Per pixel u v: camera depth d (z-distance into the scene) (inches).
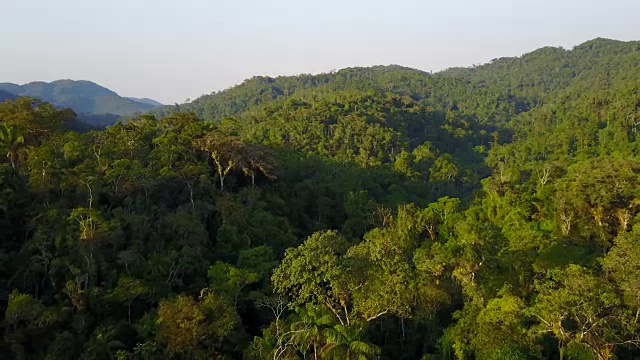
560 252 1120.8
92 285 1096.8
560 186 1652.3
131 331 1064.8
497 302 944.9
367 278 981.2
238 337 1048.2
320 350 915.4
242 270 1186.0
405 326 1212.5
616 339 890.7
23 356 975.6
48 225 1165.1
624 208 1491.1
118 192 1407.5
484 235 1086.4
